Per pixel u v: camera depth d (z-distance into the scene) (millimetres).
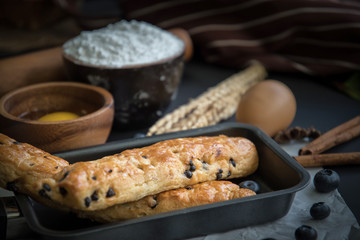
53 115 431
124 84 443
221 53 641
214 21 659
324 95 574
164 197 343
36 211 346
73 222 340
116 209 334
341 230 346
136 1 684
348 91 575
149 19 678
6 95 417
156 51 459
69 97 441
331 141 446
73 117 433
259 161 391
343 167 427
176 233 323
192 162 356
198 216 322
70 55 460
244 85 563
